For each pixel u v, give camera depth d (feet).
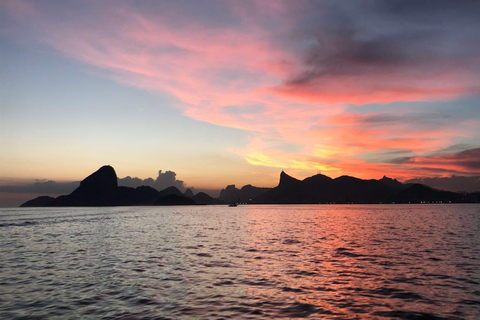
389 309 50.34
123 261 93.61
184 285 64.34
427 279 70.44
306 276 73.15
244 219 408.46
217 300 54.24
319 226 264.11
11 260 96.63
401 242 143.64
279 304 52.29
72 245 135.03
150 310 48.80
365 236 173.17
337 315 47.50
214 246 129.59
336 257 100.83
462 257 100.78
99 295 56.90
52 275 74.13
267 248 122.93
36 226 267.18
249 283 66.23
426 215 499.51
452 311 49.62
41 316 46.01
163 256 103.24
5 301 53.21
